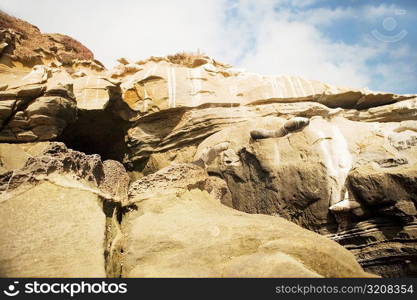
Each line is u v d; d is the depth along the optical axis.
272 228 8.39
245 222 8.61
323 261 7.52
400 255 10.49
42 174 8.41
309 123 13.63
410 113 15.47
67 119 13.80
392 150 12.78
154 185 10.29
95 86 15.31
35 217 7.51
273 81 16.88
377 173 11.34
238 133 14.77
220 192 13.05
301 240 7.97
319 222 11.94
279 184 12.83
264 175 13.23
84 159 9.51
